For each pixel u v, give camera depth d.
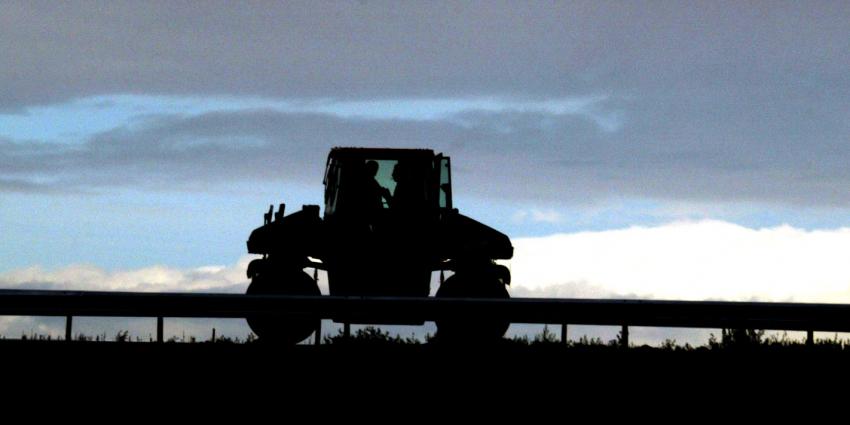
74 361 19.75
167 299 21.39
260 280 34.72
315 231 35.38
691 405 19.45
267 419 18.83
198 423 18.69
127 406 18.95
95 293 21.27
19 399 18.92
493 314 21.58
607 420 19.12
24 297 21.09
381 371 19.86
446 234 35.41
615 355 20.67
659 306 21.45
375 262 35.25
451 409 19.23
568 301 21.55
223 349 20.38
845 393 19.62
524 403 19.41
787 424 19.06
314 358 20.12
